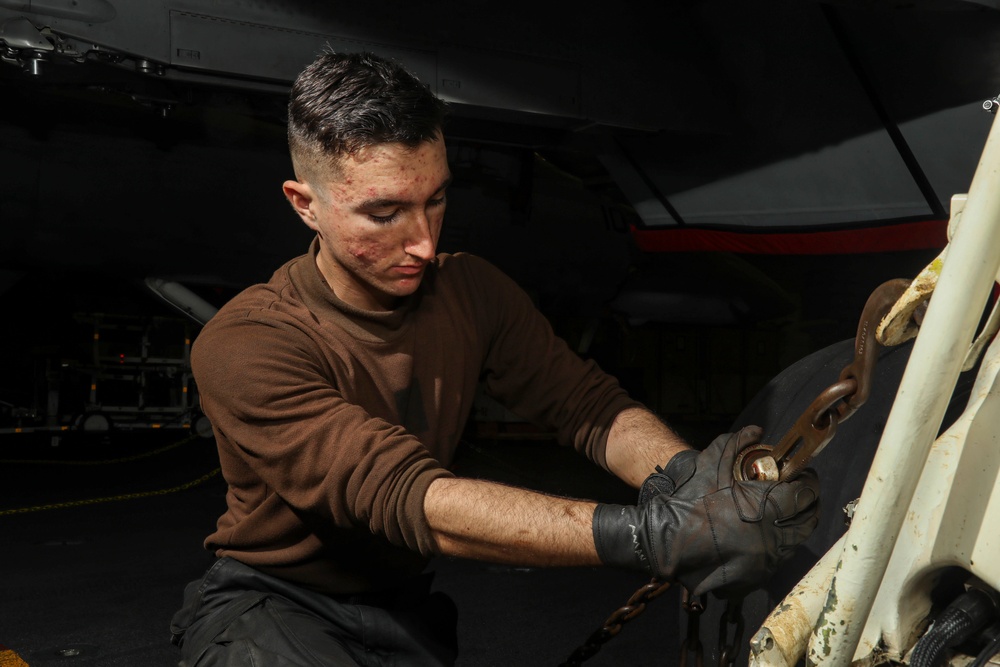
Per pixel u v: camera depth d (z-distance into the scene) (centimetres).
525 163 771
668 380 1552
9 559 490
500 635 352
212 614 127
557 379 140
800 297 897
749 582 86
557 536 94
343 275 123
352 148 105
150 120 705
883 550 71
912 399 68
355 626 129
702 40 543
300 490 108
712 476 90
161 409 1173
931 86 458
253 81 448
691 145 586
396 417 129
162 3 417
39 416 1109
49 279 1088
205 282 778
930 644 80
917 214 505
